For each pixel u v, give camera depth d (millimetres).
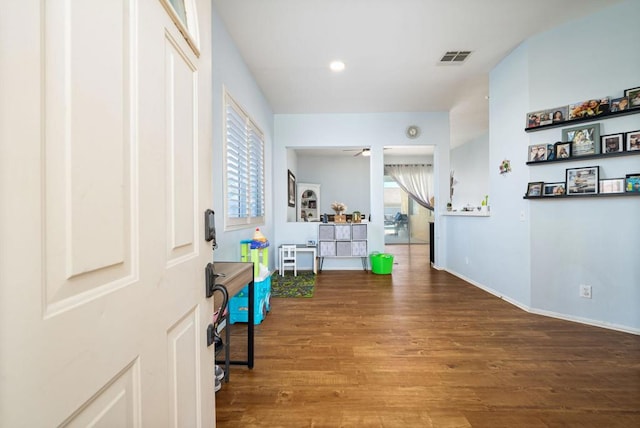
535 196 2898
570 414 1512
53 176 399
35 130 374
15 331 342
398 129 5082
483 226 3838
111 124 513
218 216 2535
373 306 3195
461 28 2781
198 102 894
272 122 4926
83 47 449
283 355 2115
